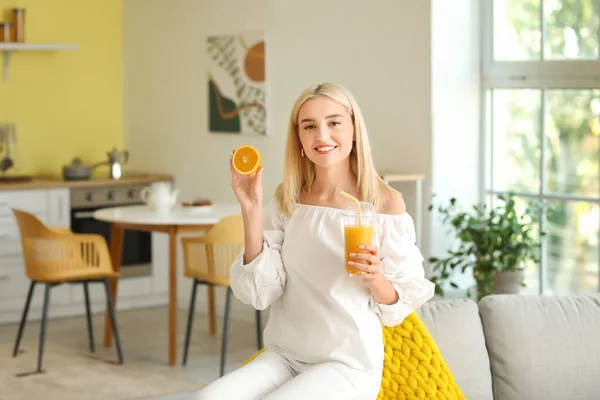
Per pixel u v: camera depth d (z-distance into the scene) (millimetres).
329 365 2422
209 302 6066
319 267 2488
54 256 5109
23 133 7094
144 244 6922
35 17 7102
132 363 5305
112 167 6922
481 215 4840
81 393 4672
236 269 2551
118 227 5539
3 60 6969
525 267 5172
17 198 6285
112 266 5664
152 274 6969
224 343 5059
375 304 2504
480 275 4695
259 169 2537
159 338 5938
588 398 2830
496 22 5312
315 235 2508
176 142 6988
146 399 2869
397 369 2602
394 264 2482
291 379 2383
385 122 5441
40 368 5090
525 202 5195
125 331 6129
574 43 4926
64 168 6742
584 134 4898
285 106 6078
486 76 5367
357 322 2445
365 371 2449
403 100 5332
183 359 5301
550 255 5074
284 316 2553
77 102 7324
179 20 6871
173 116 6996
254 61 6242
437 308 2832
